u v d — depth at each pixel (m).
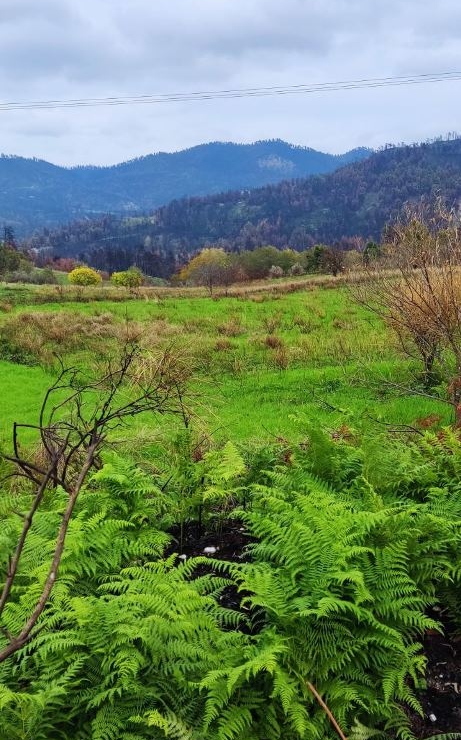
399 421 9.65
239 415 10.76
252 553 4.04
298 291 34.66
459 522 3.67
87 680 2.73
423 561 3.58
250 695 2.75
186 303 30.59
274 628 2.99
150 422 9.57
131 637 2.65
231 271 65.12
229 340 18.73
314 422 5.38
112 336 18.55
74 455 5.73
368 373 13.29
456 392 9.15
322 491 4.46
